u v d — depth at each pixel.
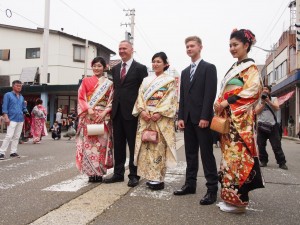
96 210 3.21
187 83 3.92
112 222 2.89
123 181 4.64
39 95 22.84
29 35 27.67
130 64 4.55
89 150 4.51
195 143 3.94
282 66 26.27
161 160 4.15
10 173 5.29
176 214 3.15
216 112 3.35
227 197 3.20
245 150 3.13
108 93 4.64
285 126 24.98
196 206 3.43
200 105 3.77
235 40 3.28
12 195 3.78
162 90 4.16
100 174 4.52
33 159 7.10
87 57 26.36
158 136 4.14
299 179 5.14
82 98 4.57
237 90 3.19
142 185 4.40
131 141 4.47
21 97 7.71
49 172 5.39
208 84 3.72
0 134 17.33
